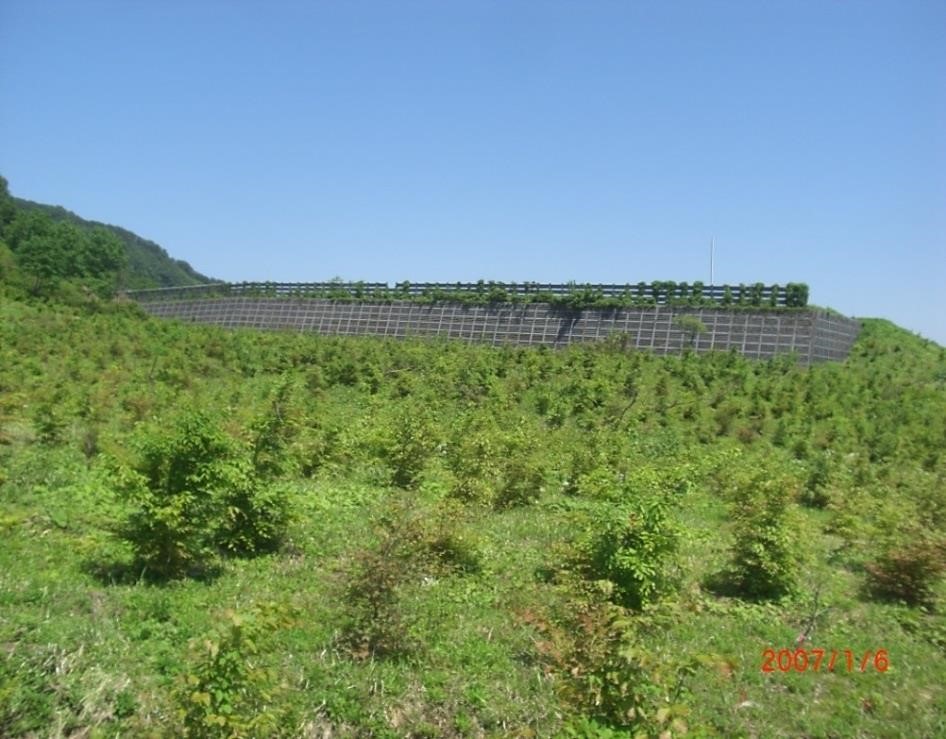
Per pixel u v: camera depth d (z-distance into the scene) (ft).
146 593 26.37
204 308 192.34
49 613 23.88
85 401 61.62
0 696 19.36
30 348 97.25
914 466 62.69
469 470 47.19
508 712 21.68
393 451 50.16
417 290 152.66
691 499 49.19
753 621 29.27
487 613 27.94
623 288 126.72
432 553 30.89
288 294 176.86
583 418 78.79
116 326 123.03
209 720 16.60
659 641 26.16
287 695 20.71
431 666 23.62
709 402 86.89
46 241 180.34
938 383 103.40
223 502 31.30
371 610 24.40
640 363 103.14
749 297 116.47
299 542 33.91
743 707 23.06
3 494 36.86
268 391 79.82
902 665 26.55
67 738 19.53
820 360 109.60
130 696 20.67
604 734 17.40
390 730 20.94
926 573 32.86
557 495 49.11
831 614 30.94
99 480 40.11
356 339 133.59
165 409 63.82
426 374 100.32
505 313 134.41
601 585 22.12
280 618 18.61
